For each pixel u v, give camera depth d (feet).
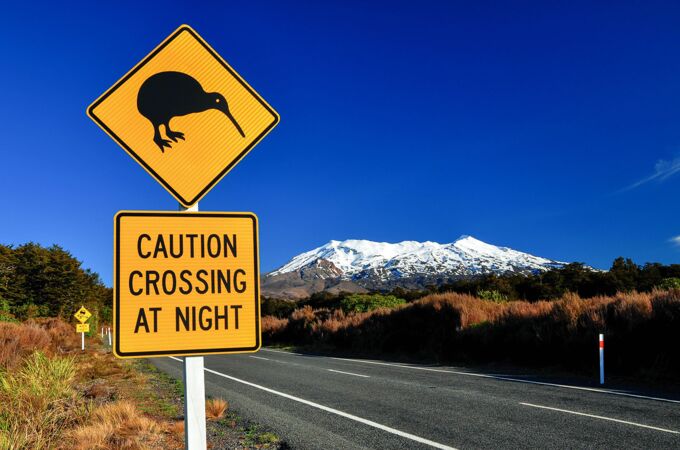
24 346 48.39
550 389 32.91
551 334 47.37
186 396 7.69
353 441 19.72
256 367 50.39
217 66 8.83
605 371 40.78
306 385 36.19
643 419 22.89
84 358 59.62
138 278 7.71
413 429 21.56
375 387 34.68
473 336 56.39
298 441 19.94
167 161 8.39
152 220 7.89
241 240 8.21
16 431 19.24
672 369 36.96
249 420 24.29
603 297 51.29
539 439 19.48
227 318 7.95
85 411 24.39
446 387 34.32
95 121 8.24
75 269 222.69
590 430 20.83
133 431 20.61
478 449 18.25
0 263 197.77
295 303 226.79
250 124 8.86
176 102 8.55
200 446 7.62
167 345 7.67
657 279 126.72
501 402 27.91
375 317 79.77
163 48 8.64
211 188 8.52
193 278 7.91
